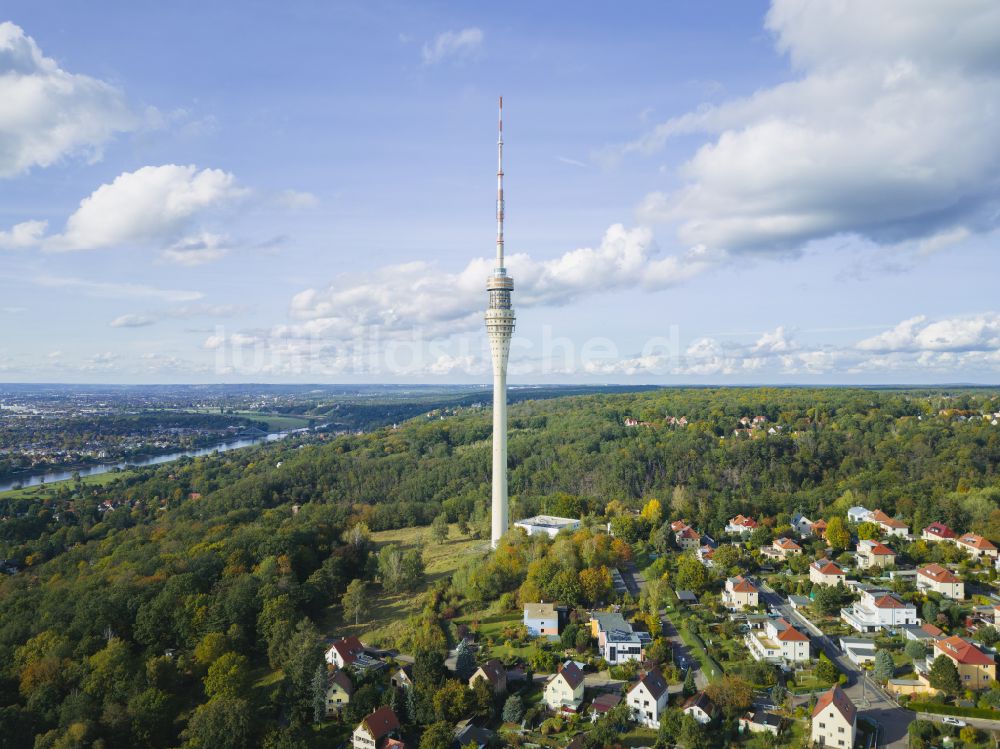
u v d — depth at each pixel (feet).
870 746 375.25
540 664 484.74
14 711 435.12
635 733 408.26
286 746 394.32
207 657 504.84
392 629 580.30
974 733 380.58
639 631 519.60
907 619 512.22
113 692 458.91
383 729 417.08
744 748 386.73
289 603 577.43
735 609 563.48
